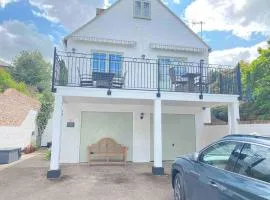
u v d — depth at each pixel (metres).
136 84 12.48
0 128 14.41
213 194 3.65
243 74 17.28
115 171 9.89
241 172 3.37
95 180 8.30
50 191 7.00
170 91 9.95
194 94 10.13
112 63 12.47
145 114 12.83
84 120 12.21
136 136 12.61
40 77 43.03
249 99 11.91
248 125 9.72
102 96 9.44
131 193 6.82
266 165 3.07
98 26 12.73
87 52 12.29
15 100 20.36
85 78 10.86
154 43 13.07
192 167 4.60
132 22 13.19
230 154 3.77
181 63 12.77
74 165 11.23
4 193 6.80
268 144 3.16
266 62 15.79
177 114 13.32
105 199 6.29
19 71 41.94
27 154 16.47
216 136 12.32
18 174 9.31
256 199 2.79
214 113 18.86
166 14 13.72
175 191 5.48
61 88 9.11
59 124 8.91
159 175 9.14
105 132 12.35
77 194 6.71
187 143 13.29
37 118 20.78
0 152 11.98
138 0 13.45
